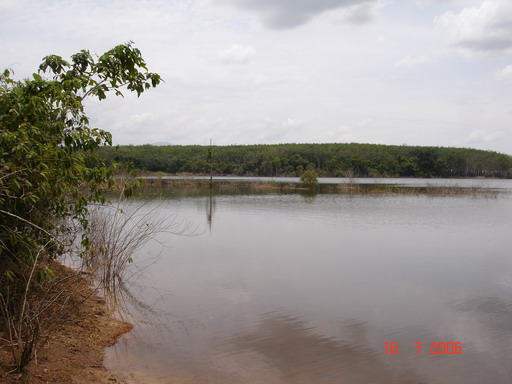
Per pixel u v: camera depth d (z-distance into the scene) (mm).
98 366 4926
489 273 9625
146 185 43781
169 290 8109
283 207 24359
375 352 5586
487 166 101562
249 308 7172
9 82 5031
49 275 4652
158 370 4977
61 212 5887
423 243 13266
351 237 14281
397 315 6961
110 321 6395
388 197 33031
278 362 5258
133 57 5660
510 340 6035
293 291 8172
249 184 50719
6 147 4246
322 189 43688
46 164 4684
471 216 20609
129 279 8789
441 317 6891
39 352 4828
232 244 12867
